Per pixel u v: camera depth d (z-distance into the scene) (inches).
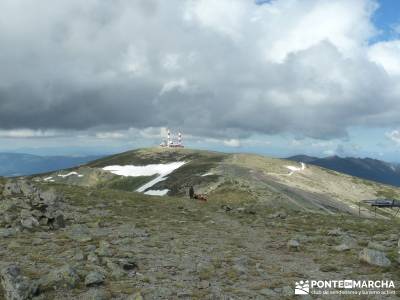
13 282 619.5
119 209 1812.3
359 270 869.8
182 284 722.2
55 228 1264.8
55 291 643.5
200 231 1380.4
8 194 1673.2
